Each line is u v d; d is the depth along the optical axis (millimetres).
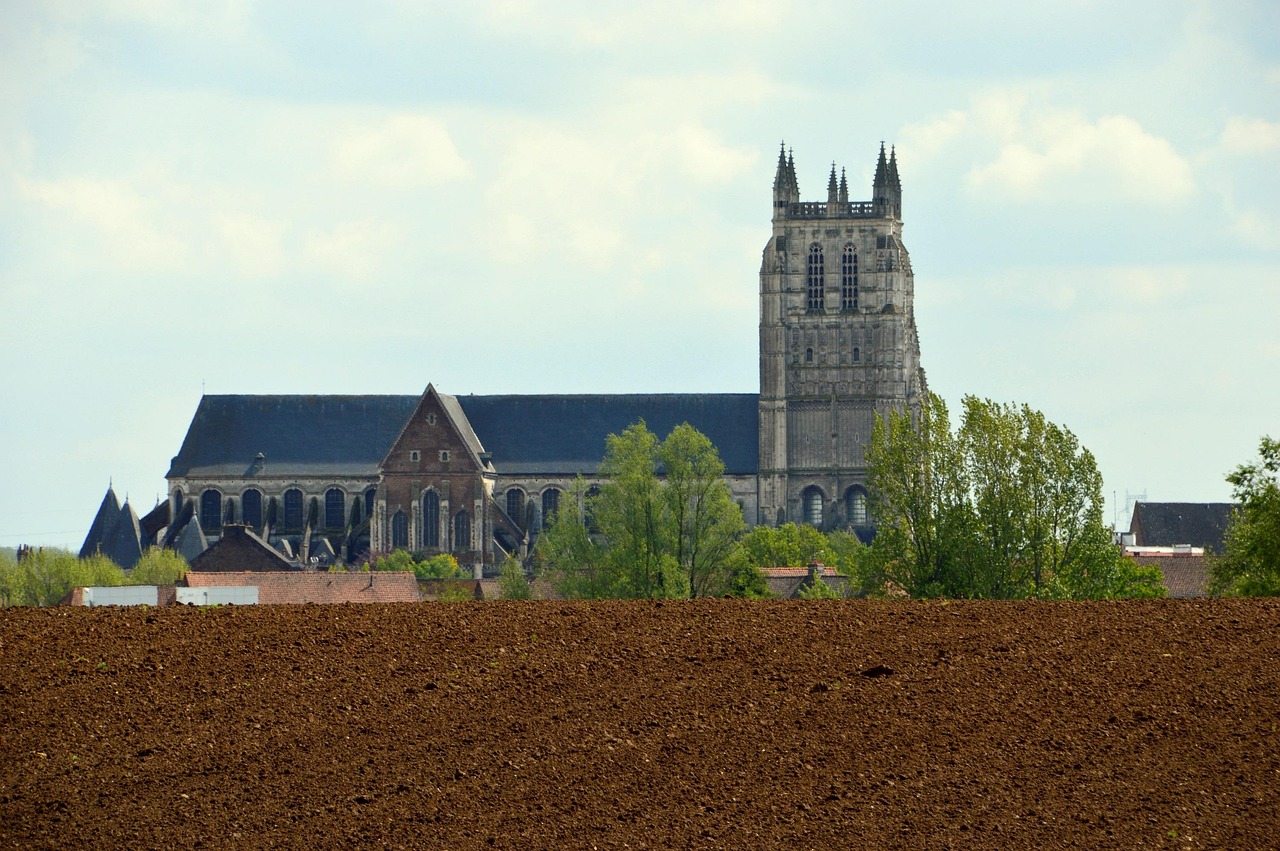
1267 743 161750
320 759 163875
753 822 150375
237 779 160375
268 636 197250
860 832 148125
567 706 175125
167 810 154750
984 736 165750
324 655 190375
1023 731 166625
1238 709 169375
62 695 178500
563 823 151000
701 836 148125
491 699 177000
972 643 191375
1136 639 191250
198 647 193000
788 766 160625
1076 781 156000
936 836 146875
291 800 156125
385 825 151250
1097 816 149500
